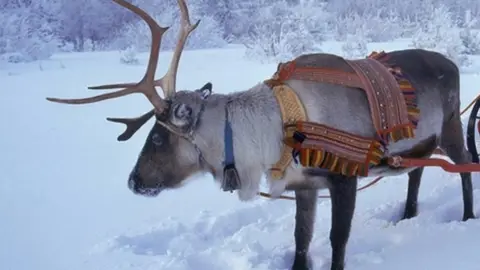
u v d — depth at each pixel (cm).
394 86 372
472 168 406
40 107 1006
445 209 484
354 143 348
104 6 2533
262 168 357
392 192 562
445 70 426
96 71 1448
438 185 562
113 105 1009
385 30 2119
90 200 561
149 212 532
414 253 402
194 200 563
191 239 466
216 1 2647
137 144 766
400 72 388
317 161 342
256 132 349
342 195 360
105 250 441
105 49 2473
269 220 502
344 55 1520
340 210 362
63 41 2517
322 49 1692
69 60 1792
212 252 428
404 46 1683
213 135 352
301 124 344
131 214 527
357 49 1550
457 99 439
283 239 457
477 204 492
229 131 349
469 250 395
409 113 371
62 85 1232
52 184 609
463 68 1276
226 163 350
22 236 474
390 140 371
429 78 410
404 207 513
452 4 2552
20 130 849
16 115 950
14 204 550
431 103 405
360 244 433
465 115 758
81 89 1167
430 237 424
